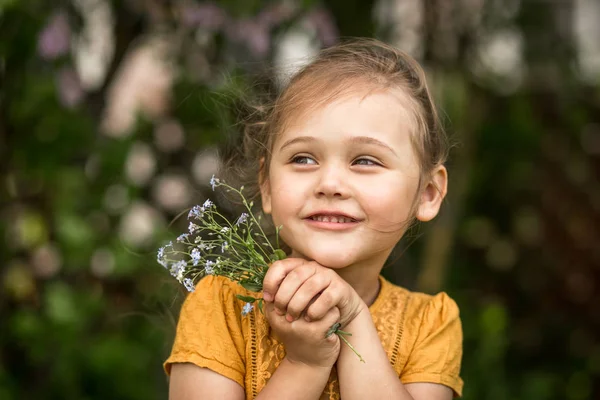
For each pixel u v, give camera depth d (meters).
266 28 3.64
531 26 5.09
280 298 1.79
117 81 4.36
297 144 1.91
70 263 3.64
